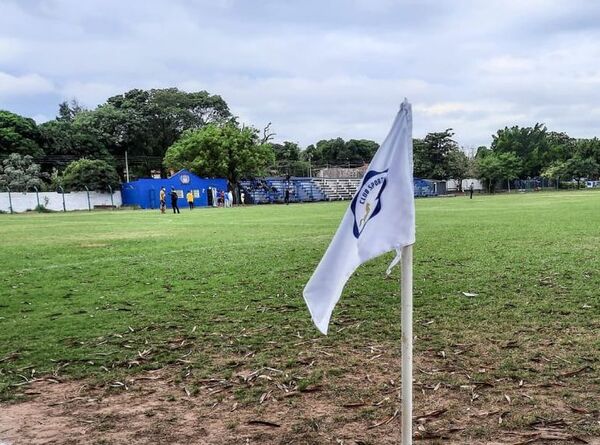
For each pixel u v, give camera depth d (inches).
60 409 158.4
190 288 335.3
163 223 956.0
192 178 2086.6
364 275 358.3
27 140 2373.3
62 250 549.3
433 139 2898.6
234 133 2209.6
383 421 143.9
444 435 134.6
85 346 219.0
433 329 227.9
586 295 283.1
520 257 417.7
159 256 489.4
